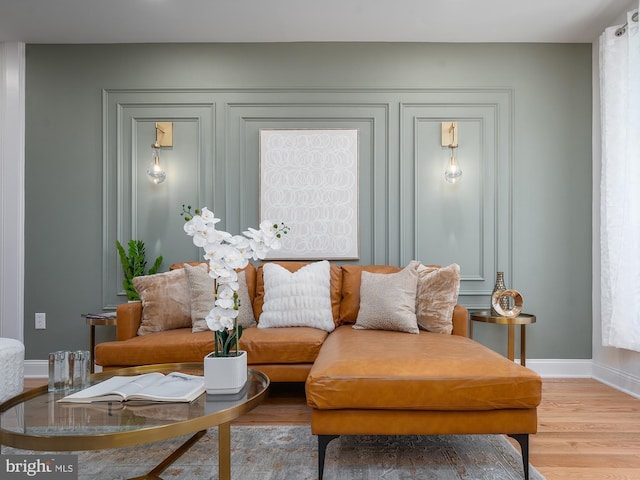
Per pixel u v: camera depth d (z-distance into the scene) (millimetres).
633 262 2861
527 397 1822
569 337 3559
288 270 3289
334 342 2498
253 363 2662
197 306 2898
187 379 1823
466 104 3607
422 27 3393
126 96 3625
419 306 2891
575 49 3609
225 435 1582
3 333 3545
